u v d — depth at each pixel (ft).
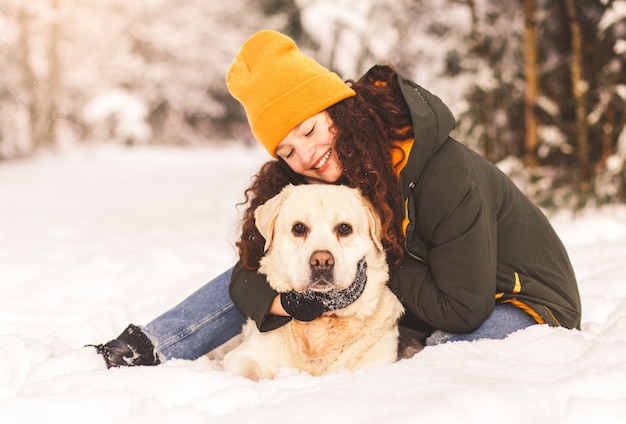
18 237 22.11
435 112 8.18
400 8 25.14
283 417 5.66
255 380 7.73
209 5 104.17
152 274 15.11
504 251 8.45
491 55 22.45
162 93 105.50
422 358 7.22
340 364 8.18
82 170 59.57
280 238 8.38
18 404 6.18
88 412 6.13
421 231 8.33
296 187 8.76
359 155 8.47
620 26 19.44
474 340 8.02
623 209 18.74
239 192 33.09
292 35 29.96
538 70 21.84
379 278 8.39
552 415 5.68
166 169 59.26
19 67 72.02
